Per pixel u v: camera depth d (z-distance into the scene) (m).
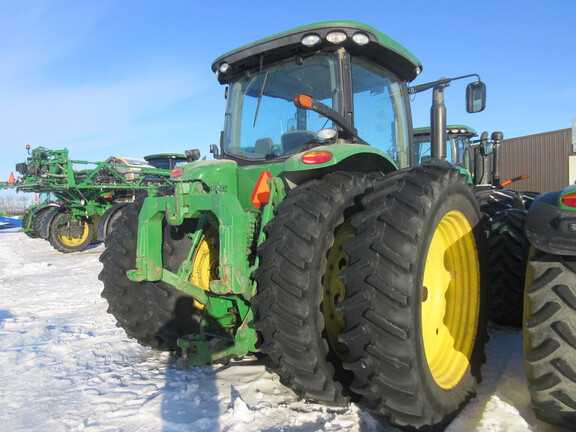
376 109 3.58
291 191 2.69
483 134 6.57
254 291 2.64
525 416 2.36
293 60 3.39
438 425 2.26
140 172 14.79
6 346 4.07
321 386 2.48
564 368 2.00
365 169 3.19
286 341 2.43
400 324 2.09
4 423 2.59
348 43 3.20
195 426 2.44
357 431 2.34
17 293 6.98
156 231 3.09
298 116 3.35
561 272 2.06
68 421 2.58
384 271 2.12
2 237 17.16
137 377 3.23
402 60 3.58
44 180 12.88
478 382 2.74
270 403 2.69
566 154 18.80
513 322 3.96
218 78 3.81
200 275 3.40
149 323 3.63
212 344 3.18
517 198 4.73
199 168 3.20
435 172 2.44
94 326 4.79
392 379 2.14
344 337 2.19
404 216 2.19
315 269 2.43
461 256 2.84
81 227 13.62
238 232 2.60
